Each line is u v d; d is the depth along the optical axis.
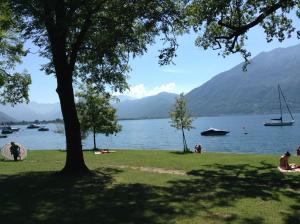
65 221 12.91
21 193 17.50
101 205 15.09
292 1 24.23
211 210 14.43
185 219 13.17
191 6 25.23
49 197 16.59
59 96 22.81
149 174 23.36
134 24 23.39
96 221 12.91
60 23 19.70
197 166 27.08
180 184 19.92
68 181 20.44
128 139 137.62
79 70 26.12
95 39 23.12
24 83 43.31
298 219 13.59
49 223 12.69
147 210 14.30
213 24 29.91
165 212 14.05
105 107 51.53
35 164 30.34
